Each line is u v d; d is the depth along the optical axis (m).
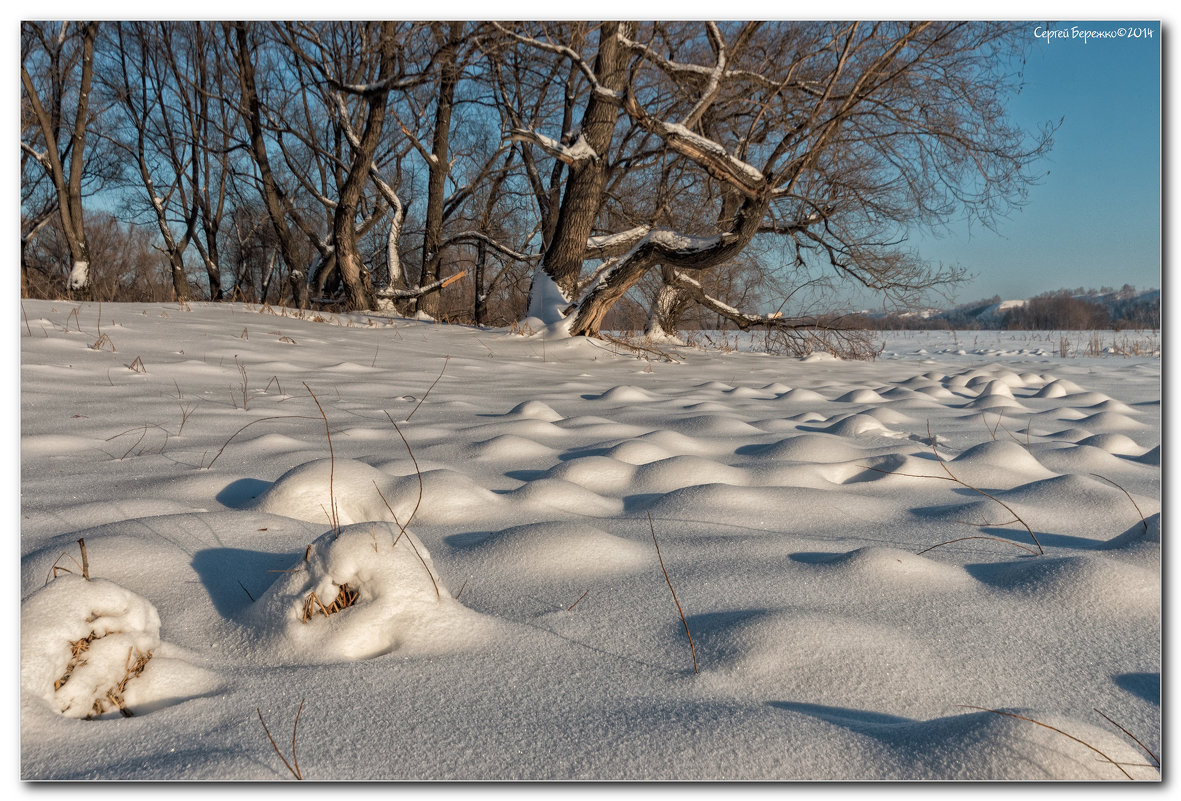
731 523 2.47
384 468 2.93
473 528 2.38
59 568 1.63
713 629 1.62
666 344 11.60
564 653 1.54
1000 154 10.30
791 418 5.02
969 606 1.78
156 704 1.36
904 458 3.28
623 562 2.05
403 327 10.97
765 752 1.17
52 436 3.44
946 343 20.80
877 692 1.39
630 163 11.23
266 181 15.84
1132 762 1.12
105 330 7.27
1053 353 15.09
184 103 17.70
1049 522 2.53
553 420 4.63
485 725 1.27
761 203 8.76
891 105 9.96
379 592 1.62
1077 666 1.51
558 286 10.85
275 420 4.28
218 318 9.58
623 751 1.18
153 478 2.87
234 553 2.00
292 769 1.13
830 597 1.83
